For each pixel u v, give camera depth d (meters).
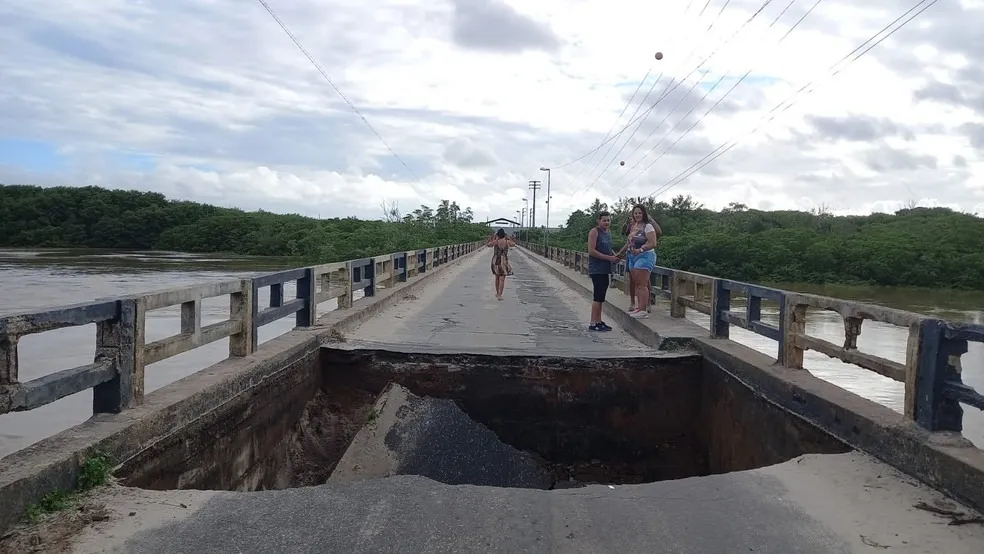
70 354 14.16
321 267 9.74
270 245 80.31
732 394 7.30
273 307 8.00
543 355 8.62
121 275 40.31
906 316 4.61
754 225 66.44
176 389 5.36
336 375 8.80
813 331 19.92
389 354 8.75
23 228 94.88
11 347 3.63
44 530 3.44
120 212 97.25
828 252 49.03
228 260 63.03
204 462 5.38
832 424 5.17
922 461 4.22
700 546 3.54
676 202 81.94
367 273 13.21
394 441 7.57
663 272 11.70
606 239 11.02
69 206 97.12
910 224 64.19
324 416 8.56
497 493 4.26
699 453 8.41
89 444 4.02
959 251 48.03
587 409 8.62
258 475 6.52
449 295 17.69
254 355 6.95
